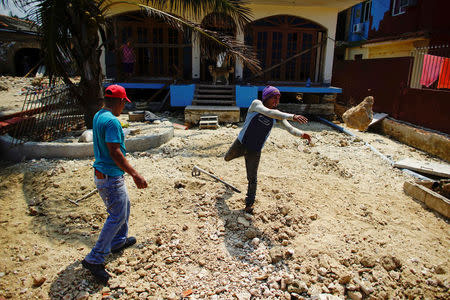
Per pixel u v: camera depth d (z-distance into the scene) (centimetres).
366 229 443
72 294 321
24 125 729
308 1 1211
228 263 373
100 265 336
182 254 384
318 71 1466
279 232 431
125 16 1315
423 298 333
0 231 422
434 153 820
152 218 452
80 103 750
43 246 393
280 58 1403
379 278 352
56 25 618
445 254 397
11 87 1486
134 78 1383
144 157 662
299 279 348
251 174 455
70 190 518
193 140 810
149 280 345
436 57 877
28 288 328
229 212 469
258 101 432
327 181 598
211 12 794
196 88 1234
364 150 831
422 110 941
